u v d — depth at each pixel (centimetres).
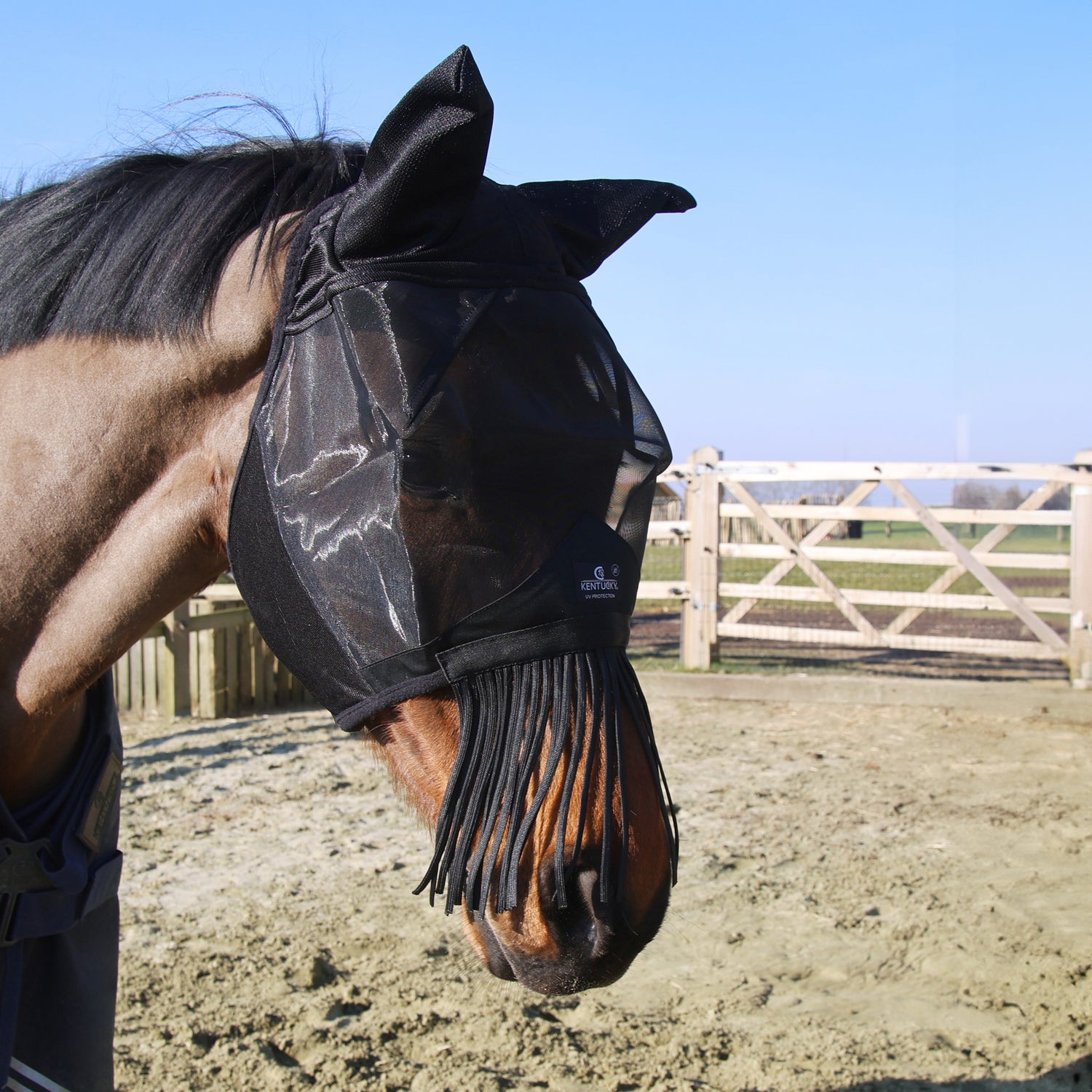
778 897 418
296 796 567
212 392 131
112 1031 163
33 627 137
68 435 134
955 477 859
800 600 898
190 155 155
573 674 112
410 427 108
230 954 365
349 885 433
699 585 905
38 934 142
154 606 137
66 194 143
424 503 109
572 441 115
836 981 349
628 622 119
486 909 110
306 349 119
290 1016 320
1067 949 369
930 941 377
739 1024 319
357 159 141
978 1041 308
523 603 111
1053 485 836
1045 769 614
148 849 479
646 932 113
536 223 129
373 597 111
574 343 121
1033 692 773
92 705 160
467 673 110
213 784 591
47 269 137
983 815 523
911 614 880
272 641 123
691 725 737
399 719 117
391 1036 310
